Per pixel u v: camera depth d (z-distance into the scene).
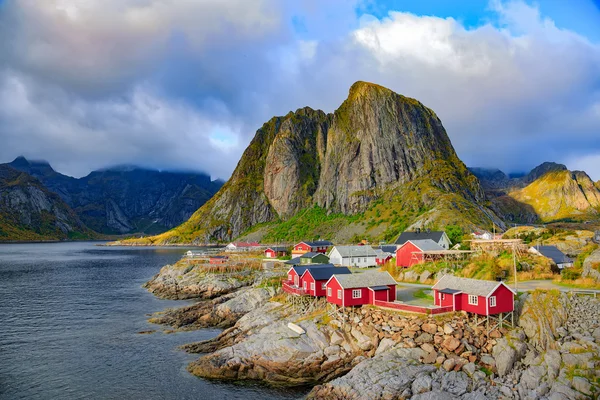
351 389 45.19
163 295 114.06
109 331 76.94
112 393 50.59
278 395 49.81
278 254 166.00
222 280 115.44
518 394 41.81
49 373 56.75
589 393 39.97
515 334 49.31
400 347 51.09
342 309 61.22
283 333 58.81
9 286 133.25
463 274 76.31
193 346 66.50
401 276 87.94
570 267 74.88
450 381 44.19
